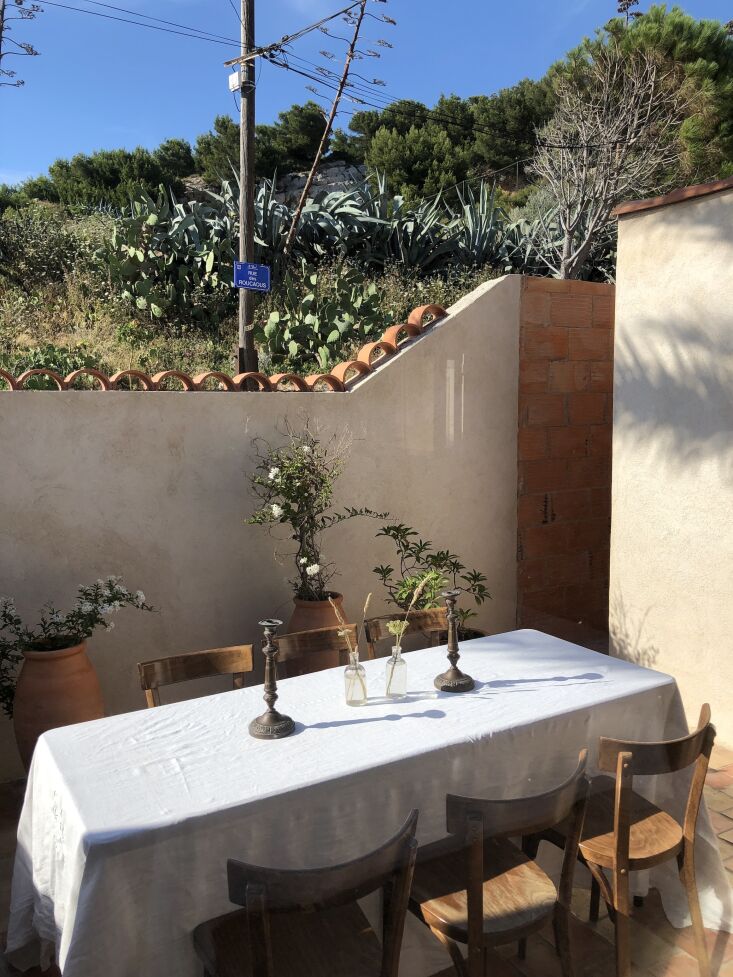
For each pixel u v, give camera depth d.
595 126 11.82
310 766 2.24
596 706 2.69
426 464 5.17
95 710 3.63
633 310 4.34
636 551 4.41
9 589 3.91
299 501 4.42
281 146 24.58
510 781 2.51
